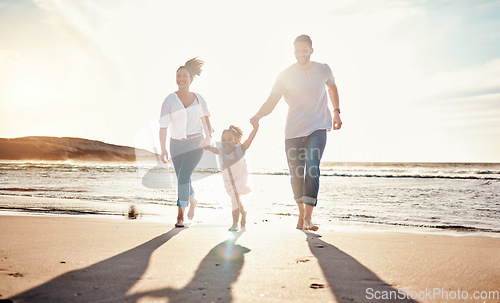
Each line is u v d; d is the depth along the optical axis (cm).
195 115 430
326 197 969
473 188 1271
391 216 616
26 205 645
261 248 287
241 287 184
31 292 169
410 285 192
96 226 397
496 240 336
